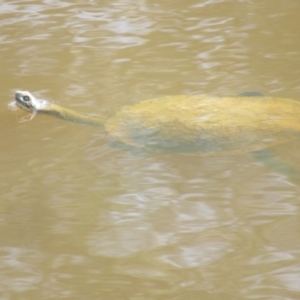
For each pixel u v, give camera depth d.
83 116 15.99
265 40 21.64
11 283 10.42
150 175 13.80
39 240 11.67
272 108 14.67
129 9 25.44
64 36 22.61
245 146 13.59
